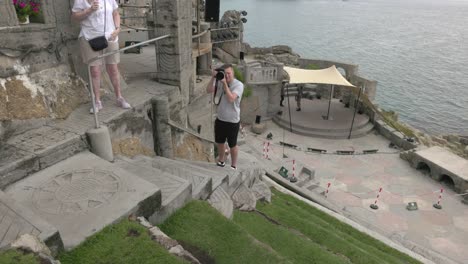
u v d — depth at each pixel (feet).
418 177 63.16
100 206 14.56
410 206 53.26
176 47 27.96
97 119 20.11
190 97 34.53
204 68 42.27
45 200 14.98
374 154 71.97
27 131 19.65
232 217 21.07
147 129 25.96
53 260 10.74
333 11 557.33
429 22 453.17
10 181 16.15
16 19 19.30
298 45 241.35
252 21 358.02
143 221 14.44
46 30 21.24
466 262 42.68
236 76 79.30
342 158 69.82
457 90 155.02
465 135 110.83
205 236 15.78
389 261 27.22
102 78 26.00
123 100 23.62
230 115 23.00
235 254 15.02
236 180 24.73
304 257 20.10
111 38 21.31
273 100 86.48
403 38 293.64
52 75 21.95
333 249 24.30
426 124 122.31
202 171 23.86
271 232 22.12
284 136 79.51
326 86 97.35
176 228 16.11
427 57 218.18
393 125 81.92
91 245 12.60
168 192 17.22
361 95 84.69
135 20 58.75
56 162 18.10
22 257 10.28
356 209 53.06
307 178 59.11
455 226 49.62
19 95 19.49
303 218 29.40
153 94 26.89
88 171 17.30
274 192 39.60
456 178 57.67
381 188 55.42
